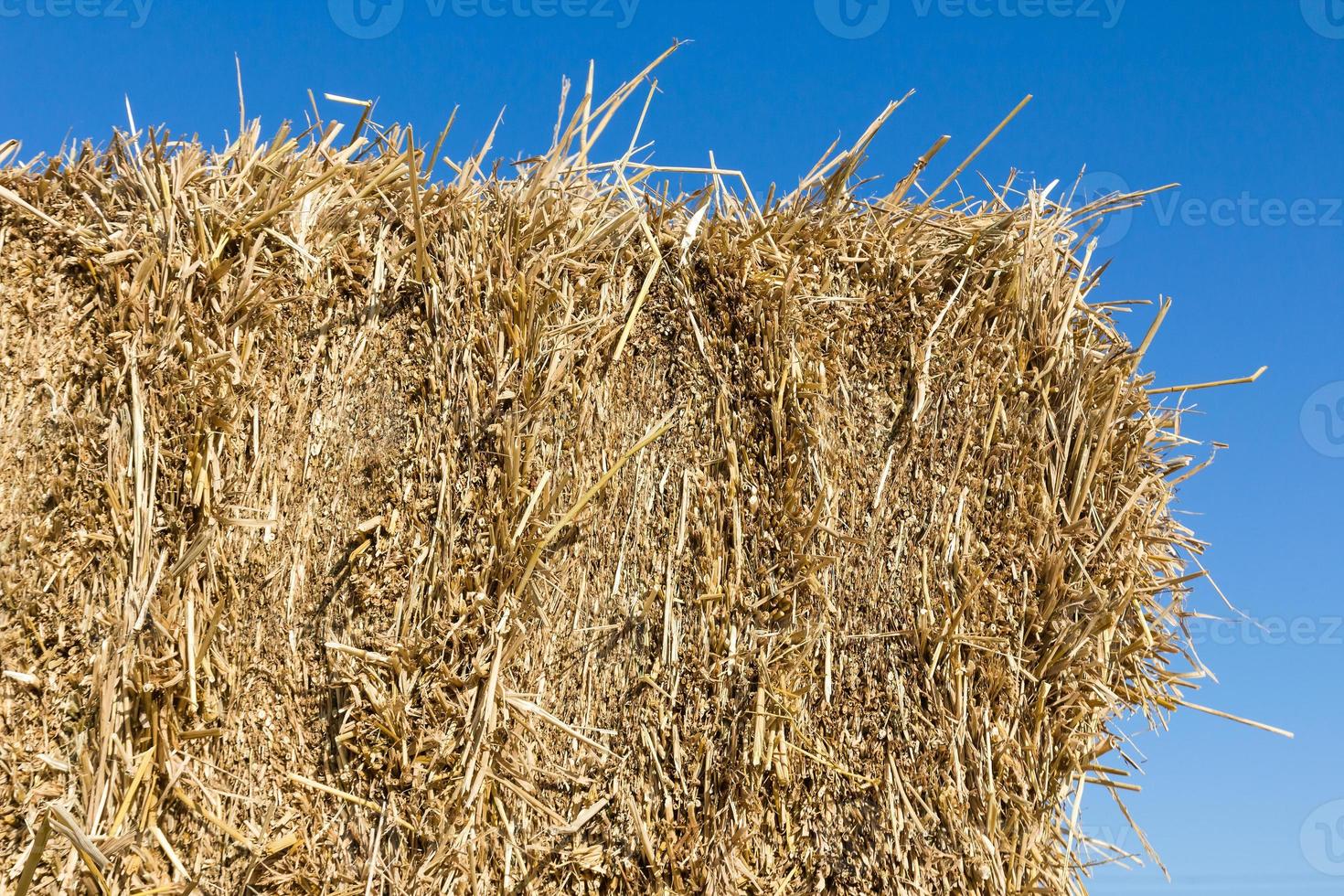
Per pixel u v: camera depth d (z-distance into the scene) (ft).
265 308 7.82
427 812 7.52
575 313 8.61
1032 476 9.29
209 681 7.36
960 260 9.67
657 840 8.02
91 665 7.06
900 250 9.44
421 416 8.10
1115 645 9.27
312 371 8.00
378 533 7.82
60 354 7.33
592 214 8.81
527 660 8.03
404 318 8.26
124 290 7.42
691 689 8.27
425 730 7.58
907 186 9.64
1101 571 9.15
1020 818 8.66
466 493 7.98
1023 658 8.98
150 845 7.05
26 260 7.31
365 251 8.22
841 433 9.04
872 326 9.34
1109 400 9.14
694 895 7.97
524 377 8.16
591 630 8.25
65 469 7.23
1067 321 9.56
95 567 7.20
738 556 8.50
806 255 9.24
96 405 7.37
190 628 7.27
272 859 7.30
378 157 8.52
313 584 7.75
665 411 8.73
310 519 7.82
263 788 7.39
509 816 7.80
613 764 8.11
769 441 8.79
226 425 7.57
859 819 8.39
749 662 8.42
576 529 8.29
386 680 7.68
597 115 8.95
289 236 8.02
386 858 7.46
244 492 7.68
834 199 9.48
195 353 7.54
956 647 8.71
